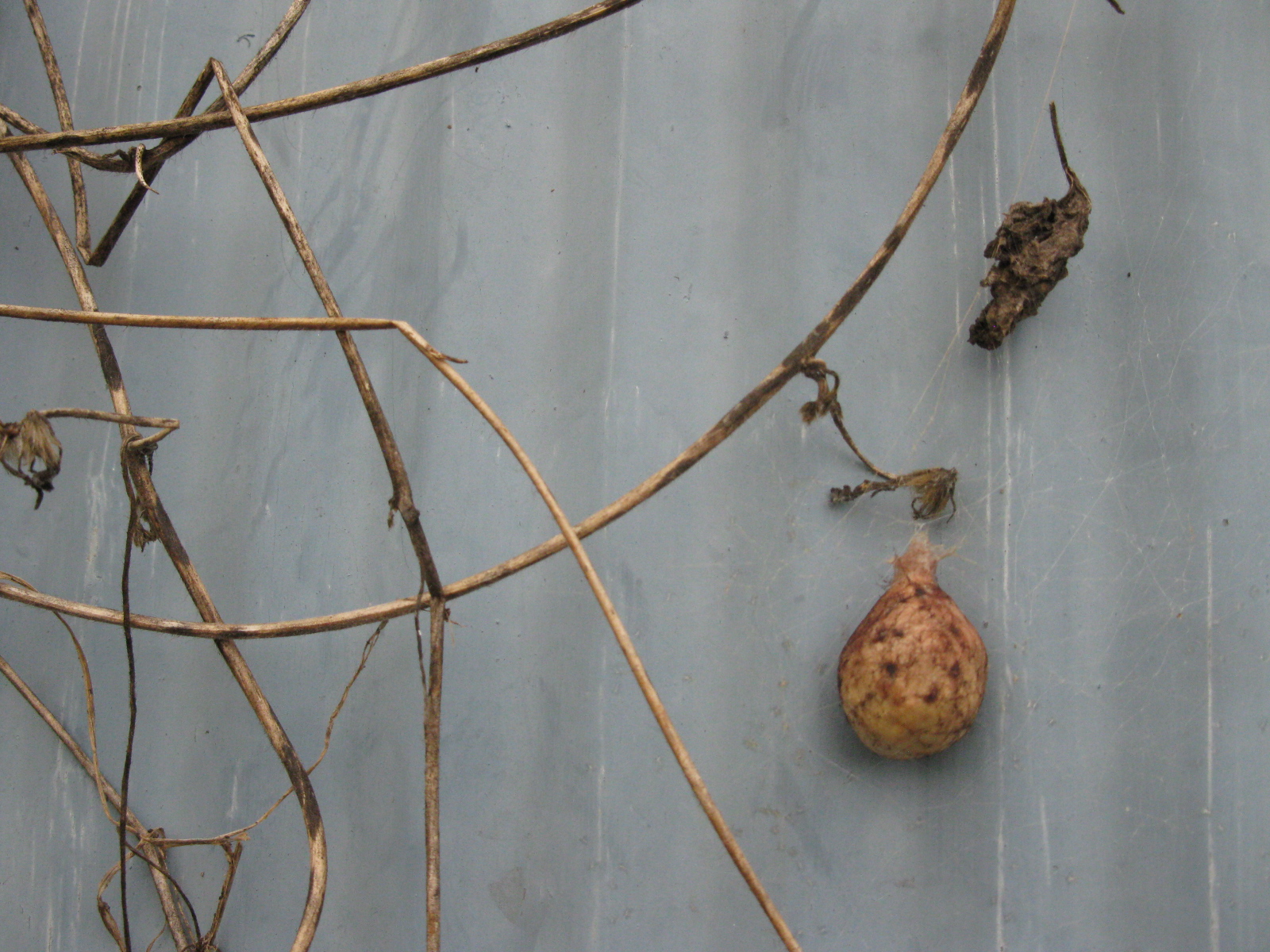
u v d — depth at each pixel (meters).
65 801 0.38
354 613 0.35
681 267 0.38
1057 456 0.37
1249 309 0.37
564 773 0.37
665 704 0.37
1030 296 0.37
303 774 0.35
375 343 0.39
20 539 0.39
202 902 0.38
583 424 0.38
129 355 0.39
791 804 0.37
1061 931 0.36
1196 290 0.37
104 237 0.38
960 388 0.37
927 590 0.36
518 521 0.38
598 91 0.39
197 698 0.38
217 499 0.39
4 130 0.38
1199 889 0.36
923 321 0.38
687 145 0.39
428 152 0.39
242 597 0.38
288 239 0.39
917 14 0.38
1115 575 0.37
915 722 0.36
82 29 0.40
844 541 0.37
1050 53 0.38
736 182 0.38
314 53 0.40
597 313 0.38
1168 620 0.37
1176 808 0.36
